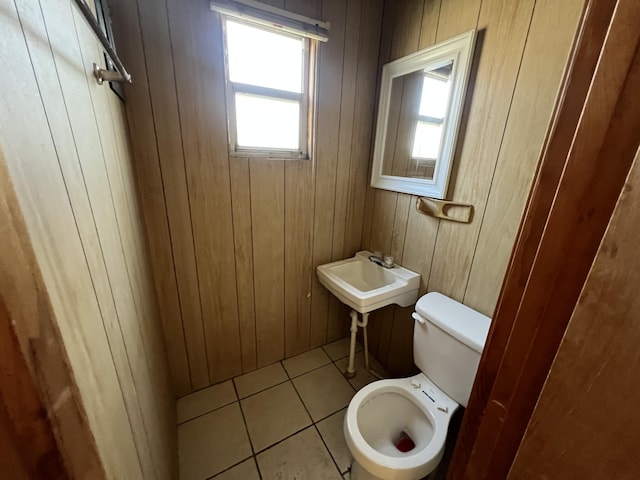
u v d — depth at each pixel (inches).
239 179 55.9
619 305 10.9
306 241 68.4
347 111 62.9
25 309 11.0
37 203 12.3
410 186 58.5
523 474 16.1
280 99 56.6
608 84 12.4
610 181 12.9
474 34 43.4
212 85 48.6
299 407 62.0
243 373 70.4
